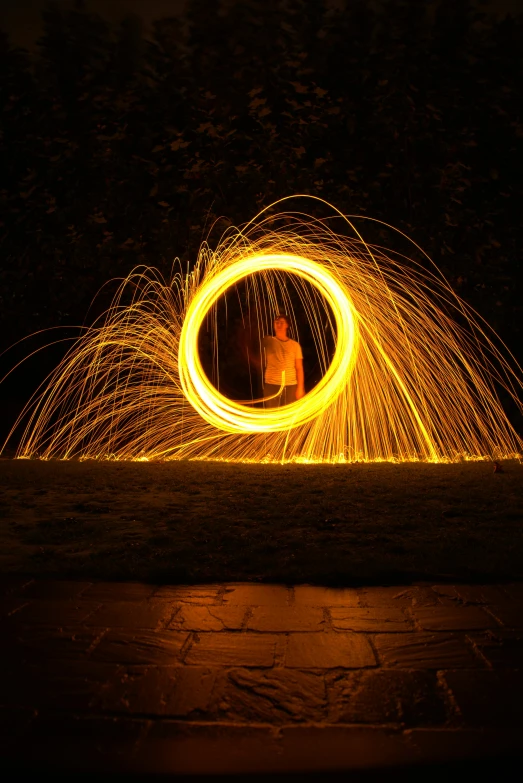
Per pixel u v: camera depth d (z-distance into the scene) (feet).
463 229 30.14
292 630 9.72
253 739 7.12
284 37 29.68
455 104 29.94
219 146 29.84
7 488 19.56
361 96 29.76
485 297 30.14
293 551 13.16
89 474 21.56
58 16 30.17
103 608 10.50
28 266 30.78
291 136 29.86
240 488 19.21
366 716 7.52
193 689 8.07
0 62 30.30
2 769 6.66
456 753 6.89
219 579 11.76
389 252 29.78
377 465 23.63
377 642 9.34
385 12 29.60
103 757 6.83
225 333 30.63
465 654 8.97
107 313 30.60
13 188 30.81
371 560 12.44
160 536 14.06
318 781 6.55
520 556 12.66
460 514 16.19
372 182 29.94
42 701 7.78
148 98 30.19
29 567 12.20
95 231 30.45
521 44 29.63
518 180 30.14
